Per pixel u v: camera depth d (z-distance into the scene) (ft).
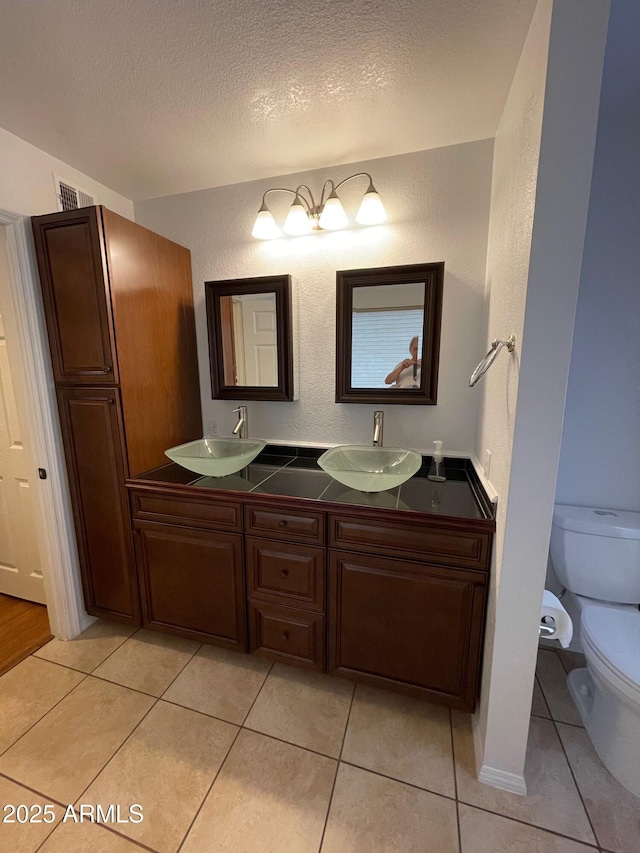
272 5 3.18
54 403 5.60
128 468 5.52
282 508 4.82
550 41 2.69
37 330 5.33
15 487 6.56
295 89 4.16
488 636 4.07
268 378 6.43
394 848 3.35
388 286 5.72
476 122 4.76
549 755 4.18
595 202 4.83
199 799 3.74
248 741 4.34
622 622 4.42
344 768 4.04
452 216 5.40
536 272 3.01
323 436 6.56
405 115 4.62
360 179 5.70
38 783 3.89
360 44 3.57
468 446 5.85
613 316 4.99
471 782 3.90
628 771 3.82
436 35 3.45
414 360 5.77
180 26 3.37
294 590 4.96
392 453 5.82
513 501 3.38
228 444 6.55
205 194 6.49
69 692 4.99
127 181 6.21
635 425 5.11
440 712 4.75
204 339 6.90
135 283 5.47
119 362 5.24
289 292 6.05
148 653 5.72
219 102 4.37
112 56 3.70
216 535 5.22
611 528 4.84
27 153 5.11
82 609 6.22
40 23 3.34
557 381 3.13
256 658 5.64
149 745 4.29
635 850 3.33
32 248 5.22
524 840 3.40
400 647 4.58
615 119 4.62
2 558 7.03
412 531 4.32
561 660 5.58
